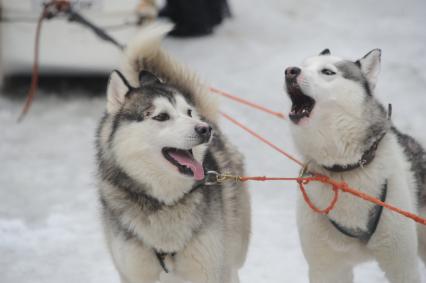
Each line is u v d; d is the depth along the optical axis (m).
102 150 5.15
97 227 7.80
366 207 4.91
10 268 6.84
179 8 15.82
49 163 9.76
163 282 5.38
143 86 5.31
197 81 5.96
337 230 5.09
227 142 6.03
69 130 10.95
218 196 5.27
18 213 8.22
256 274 6.74
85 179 9.20
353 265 5.58
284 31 16.23
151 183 4.91
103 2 11.54
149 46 5.81
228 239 5.34
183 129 4.84
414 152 5.50
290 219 8.05
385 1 18.80
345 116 4.87
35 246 7.37
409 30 15.84
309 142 5.02
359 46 14.65
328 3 18.77
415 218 4.60
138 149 4.89
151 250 4.99
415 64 13.34
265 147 10.16
